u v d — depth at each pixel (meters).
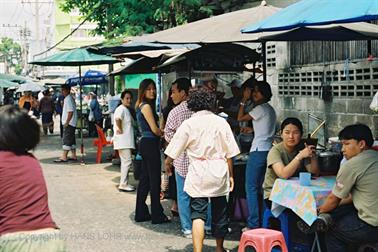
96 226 7.22
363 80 8.74
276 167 5.60
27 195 3.25
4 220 3.22
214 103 5.64
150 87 7.21
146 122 7.18
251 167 6.37
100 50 10.09
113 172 11.91
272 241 4.82
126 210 8.16
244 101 6.64
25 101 23.81
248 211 6.64
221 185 5.48
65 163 13.39
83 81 24.08
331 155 5.73
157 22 14.30
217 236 5.71
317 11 4.30
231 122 8.73
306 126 10.59
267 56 12.20
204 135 5.50
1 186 3.21
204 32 6.30
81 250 6.15
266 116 6.36
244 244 4.93
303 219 4.97
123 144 9.55
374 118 8.50
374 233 4.63
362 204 4.67
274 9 6.76
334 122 9.61
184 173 6.55
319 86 10.05
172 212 7.76
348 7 4.07
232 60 8.75
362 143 4.84
